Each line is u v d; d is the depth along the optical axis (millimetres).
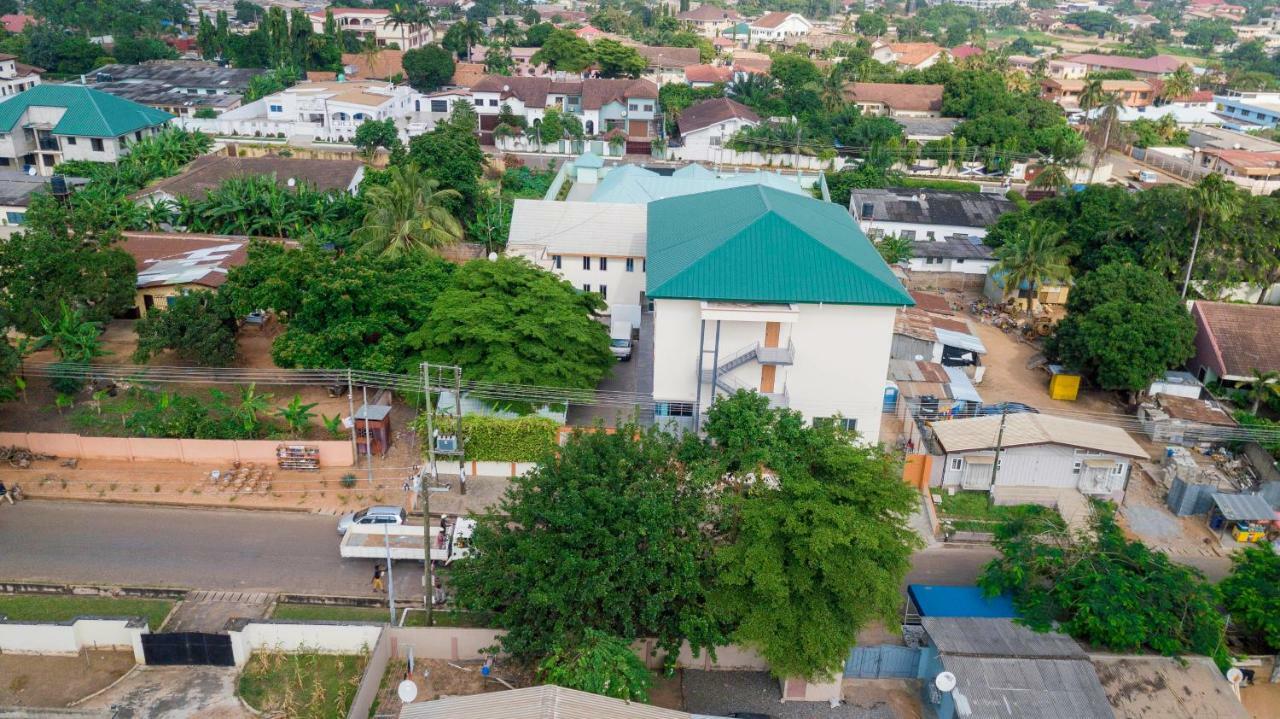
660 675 37750
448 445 49438
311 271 54625
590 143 121625
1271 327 63281
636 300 69625
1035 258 70125
